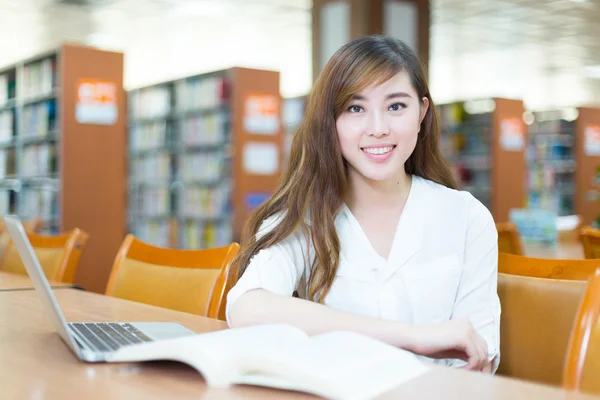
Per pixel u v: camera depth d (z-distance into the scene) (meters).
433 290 1.41
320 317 1.14
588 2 8.94
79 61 6.23
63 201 6.13
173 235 7.64
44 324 1.34
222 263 1.81
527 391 0.85
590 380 1.07
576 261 1.45
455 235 1.44
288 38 10.91
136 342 1.11
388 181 1.42
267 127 7.05
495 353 1.39
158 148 7.86
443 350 1.09
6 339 1.19
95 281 6.29
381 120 1.32
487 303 1.43
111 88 6.39
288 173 1.46
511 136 9.10
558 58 12.52
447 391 0.84
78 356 1.01
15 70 7.26
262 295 1.23
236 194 6.83
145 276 2.02
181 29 10.31
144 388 0.88
